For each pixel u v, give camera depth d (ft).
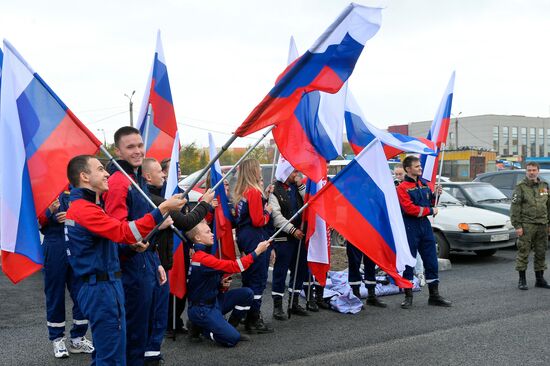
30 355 18.11
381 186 19.25
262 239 20.72
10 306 25.11
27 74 15.10
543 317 22.16
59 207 17.63
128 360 14.79
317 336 19.95
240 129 14.35
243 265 18.44
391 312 23.47
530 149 285.23
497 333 19.99
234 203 21.02
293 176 22.72
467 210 37.68
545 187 27.66
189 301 18.94
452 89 27.22
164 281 15.80
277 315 22.38
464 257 39.01
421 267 29.89
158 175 18.15
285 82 14.78
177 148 18.45
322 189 19.49
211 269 18.44
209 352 18.25
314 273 22.07
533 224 27.32
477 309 23.63
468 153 104.47
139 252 14.35
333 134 20.48
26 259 14.60
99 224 12.44
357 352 18.03
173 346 19.01
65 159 15.07
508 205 41.34
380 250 19.10
